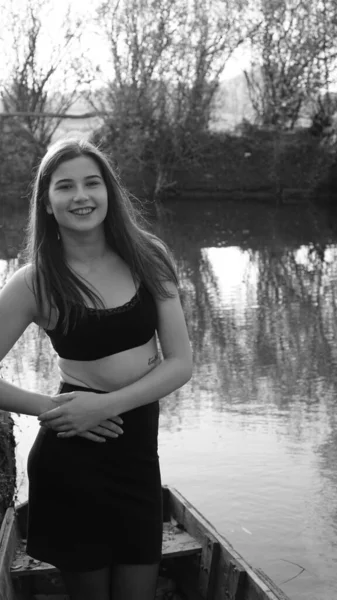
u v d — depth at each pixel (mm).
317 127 24078
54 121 23984
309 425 6039
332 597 3855
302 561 4191
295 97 24203
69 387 2818
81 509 2768
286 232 16984
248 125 24109
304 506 4762
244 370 7480
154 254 2850
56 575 3488
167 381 2797
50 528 2799
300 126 24641
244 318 9547
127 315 2734
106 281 2764
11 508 3680
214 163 24078
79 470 2754
